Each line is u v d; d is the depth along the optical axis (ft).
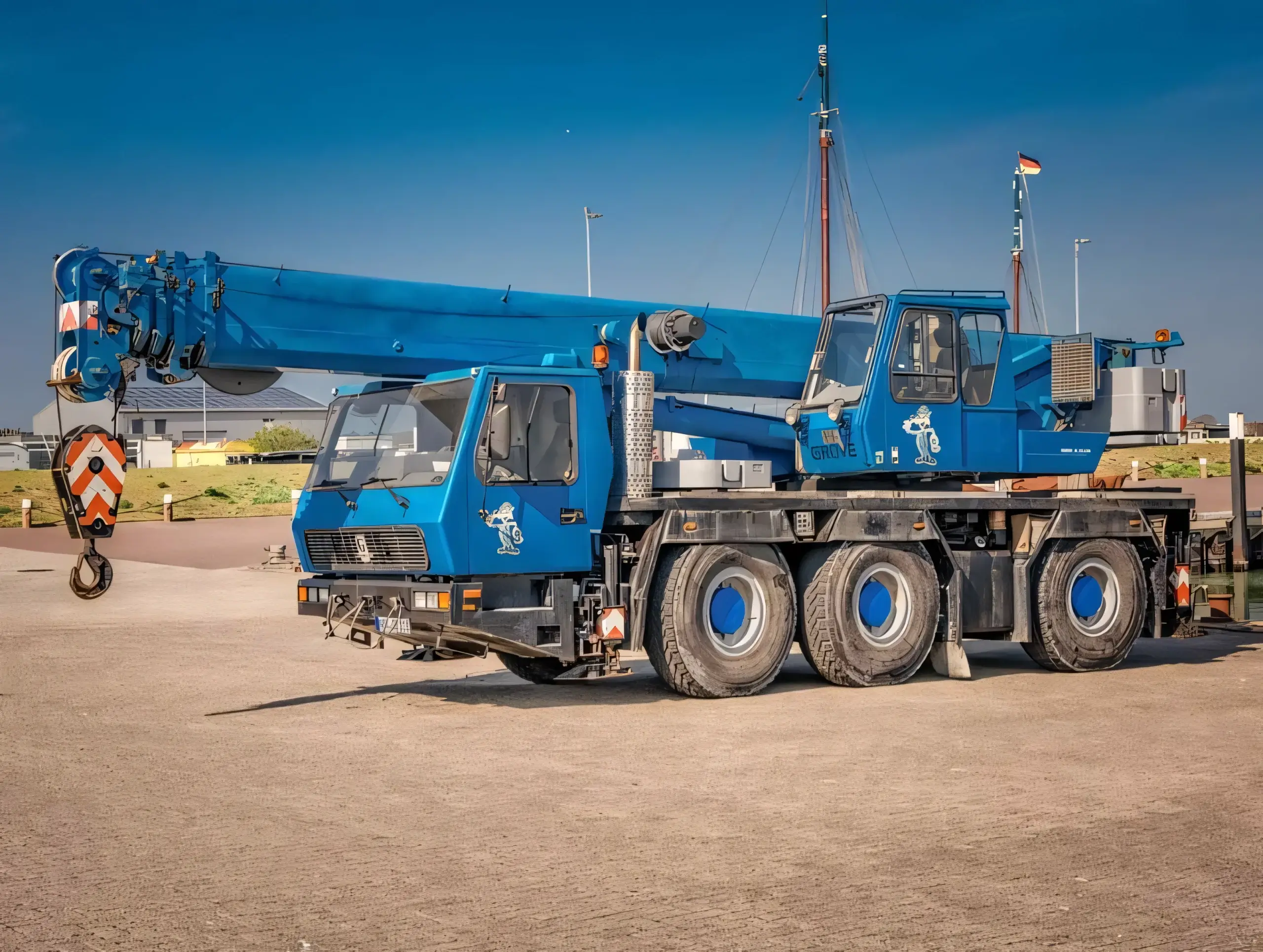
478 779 23.75
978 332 39.47
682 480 35.63
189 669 40.83
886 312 37.88
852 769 24.39
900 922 15.60
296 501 34.96
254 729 29.58
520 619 31.55
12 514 156.35
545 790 22.74
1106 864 18.03
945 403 38.47
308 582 34.58
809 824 20.22
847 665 35.19
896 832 19.72
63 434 30.76
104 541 116.88
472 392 31.24
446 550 30.45
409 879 17.48
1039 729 28.63
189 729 29.60
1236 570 80.84
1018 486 42.47
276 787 23.20
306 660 43.39
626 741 27.40
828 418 38.22
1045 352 43.19
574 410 32.78
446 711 31.91
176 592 71.31
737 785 23.04
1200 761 24.95
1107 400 43.19
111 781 23.82
